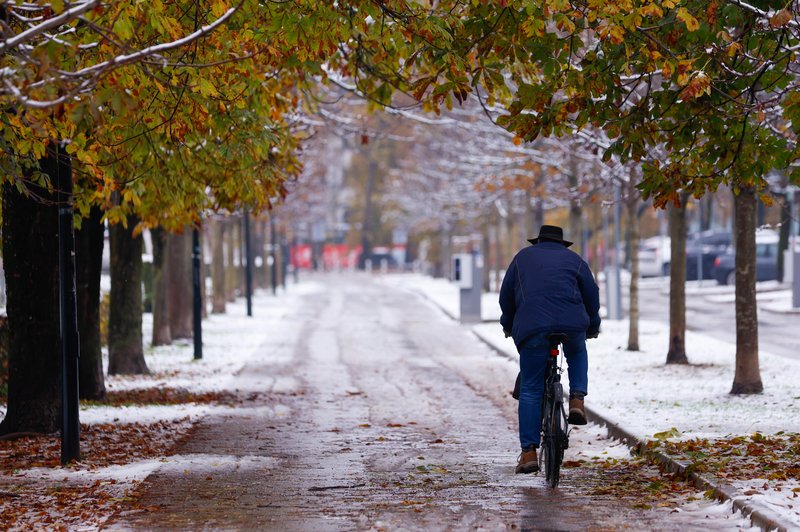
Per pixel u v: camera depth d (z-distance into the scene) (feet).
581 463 58.18
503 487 50.93
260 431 73.82
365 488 51.26
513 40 56.80
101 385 91.61
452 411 85.46
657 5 53.47
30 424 72.64
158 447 66.54
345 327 191.83
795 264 190.08
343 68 78.48
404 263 593.01
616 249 189.78
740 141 57.41
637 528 40.88
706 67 55.98
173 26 53.11
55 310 72.90
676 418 71.61
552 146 141.18
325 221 555.28
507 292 52.16
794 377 97.35
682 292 113.19
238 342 160.45
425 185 353.10
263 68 73.31
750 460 53.72
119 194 84.79
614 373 105.50
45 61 38.06
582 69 57.26
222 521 43.42
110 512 45.80
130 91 54.65
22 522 44.04
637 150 58.18
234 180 80.84
